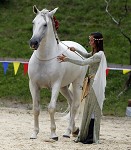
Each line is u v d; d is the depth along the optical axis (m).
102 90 10.74
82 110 11.46
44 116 16.39
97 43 10.95
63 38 25.80
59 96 20.72
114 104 19.89
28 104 19.67
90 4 29.45
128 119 17.02
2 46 24.97
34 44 10.35
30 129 12.62
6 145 9.99
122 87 21.73
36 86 11.03
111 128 14.40
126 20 27.62
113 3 29.47
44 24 10.60
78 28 26.88
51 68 10.80
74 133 11.77
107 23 27.41
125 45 25.33
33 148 9.77
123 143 11.28
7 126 13.02
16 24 27.52
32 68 10.87
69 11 28.72
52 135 11.00
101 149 10.11
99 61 10.77
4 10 29.08
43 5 29.36
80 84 12.03
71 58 11.52
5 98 20.53
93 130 10.73
